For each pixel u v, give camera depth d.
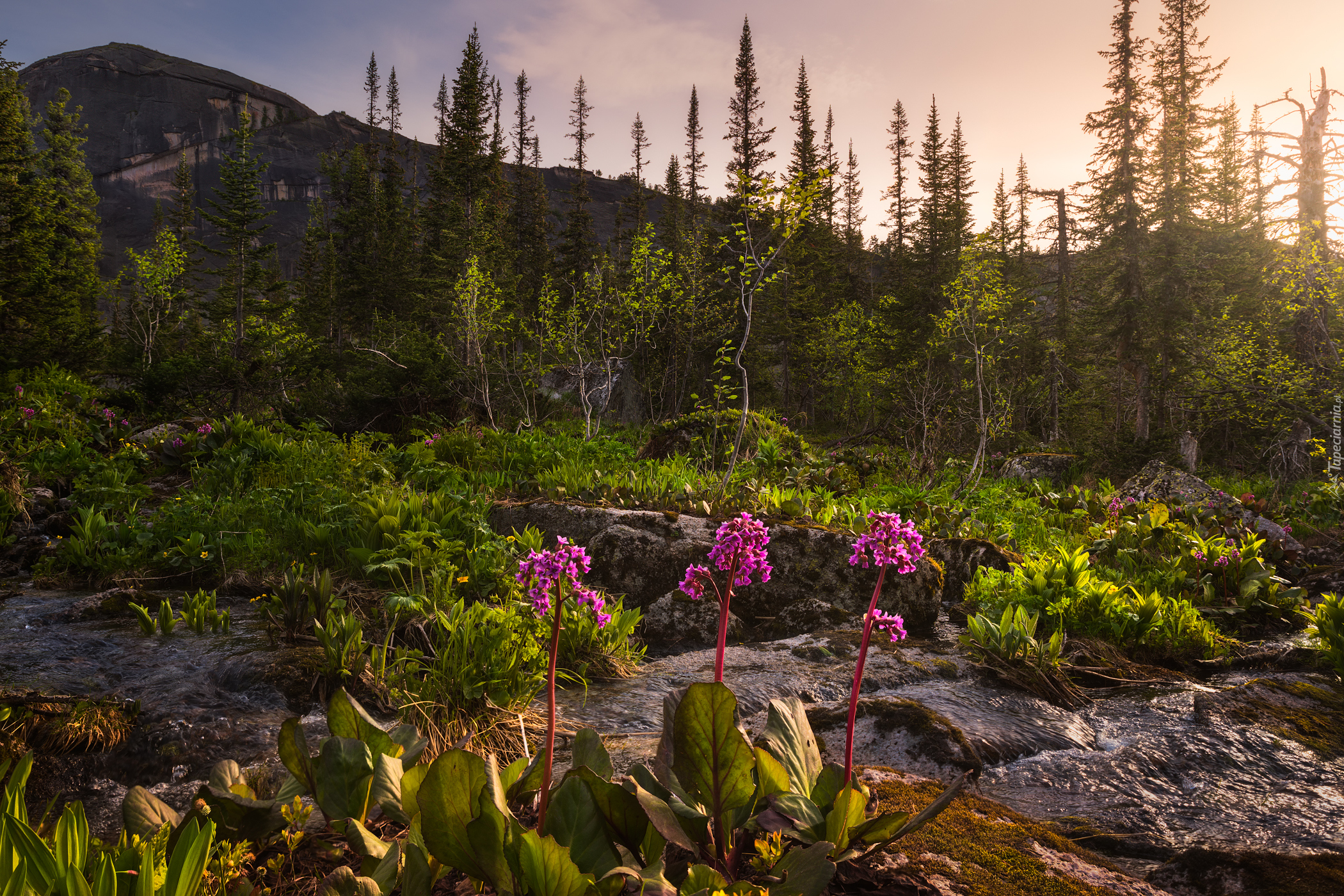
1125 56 28.47
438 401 16.02
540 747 3.80
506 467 10.63
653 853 1.97
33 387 14.41
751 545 2.28
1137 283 28.11
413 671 4.39
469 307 18.78
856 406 33.22
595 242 43.66
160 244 32.16
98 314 31.45
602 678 5.07
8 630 5.13
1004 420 16.47
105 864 1.52
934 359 28.78
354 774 2.16
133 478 9.67
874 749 3.87
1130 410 36.16
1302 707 4.80
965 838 2.75
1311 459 17.80
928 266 39.09
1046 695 4.91
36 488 8.48
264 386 16.27
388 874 1.82
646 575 6.85
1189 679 5.57
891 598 6.76
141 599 5.91
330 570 6.63
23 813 1.80
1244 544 8.12
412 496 7.46
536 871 1.65
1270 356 18.02
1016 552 9.08
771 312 33.50
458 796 1.78
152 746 3.68
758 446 12.64
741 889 1.72
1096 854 2.85
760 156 34.28
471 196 35.31
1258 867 2.67
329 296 43.22
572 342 19.12
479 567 6.40
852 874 2.35
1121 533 9.57
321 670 4.41
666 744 2.24
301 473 9.52
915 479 15.18
